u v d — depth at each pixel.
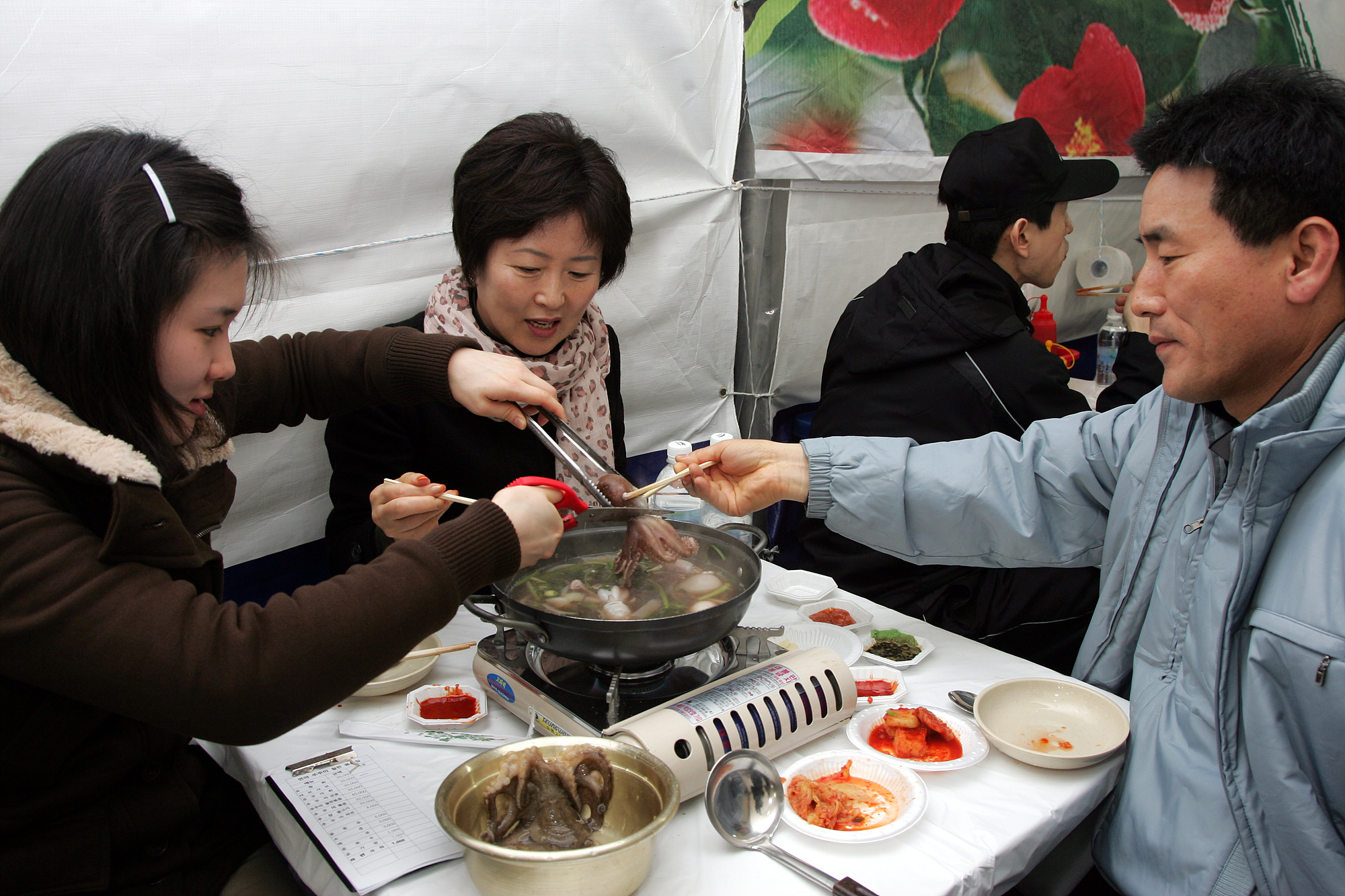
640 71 2.71
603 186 2.13
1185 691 1.55
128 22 1.88
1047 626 2.55
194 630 1.10
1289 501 1.43
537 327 2.26
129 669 1.07
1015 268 2.92
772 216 3.22
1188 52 4.91
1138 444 1.78
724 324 3.25
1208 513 1.55
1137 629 1.76
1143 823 1.52
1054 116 4.21
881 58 3.34
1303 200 1.33
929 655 1.90
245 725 1.11
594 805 1.27
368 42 2.21
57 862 1.29
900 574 2.65
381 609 1.17
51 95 1.82
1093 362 5.16
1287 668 1.38
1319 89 1.34
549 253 2.11
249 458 2.36
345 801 1.39
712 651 1.71
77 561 1.09
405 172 2.37
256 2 2.03
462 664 1.85
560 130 2.15
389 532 1.73
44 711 1.23
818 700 1.53
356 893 1.20
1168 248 1.45
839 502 1.98
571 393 2.47
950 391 2.70
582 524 1.85
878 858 1.28
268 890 1.54
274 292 2.23
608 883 1.12
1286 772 1.39
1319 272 1.36
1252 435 1.45
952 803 1.41
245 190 2.11
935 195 3.76
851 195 3.43
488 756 1.29
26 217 1.11
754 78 3.00
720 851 1.30
